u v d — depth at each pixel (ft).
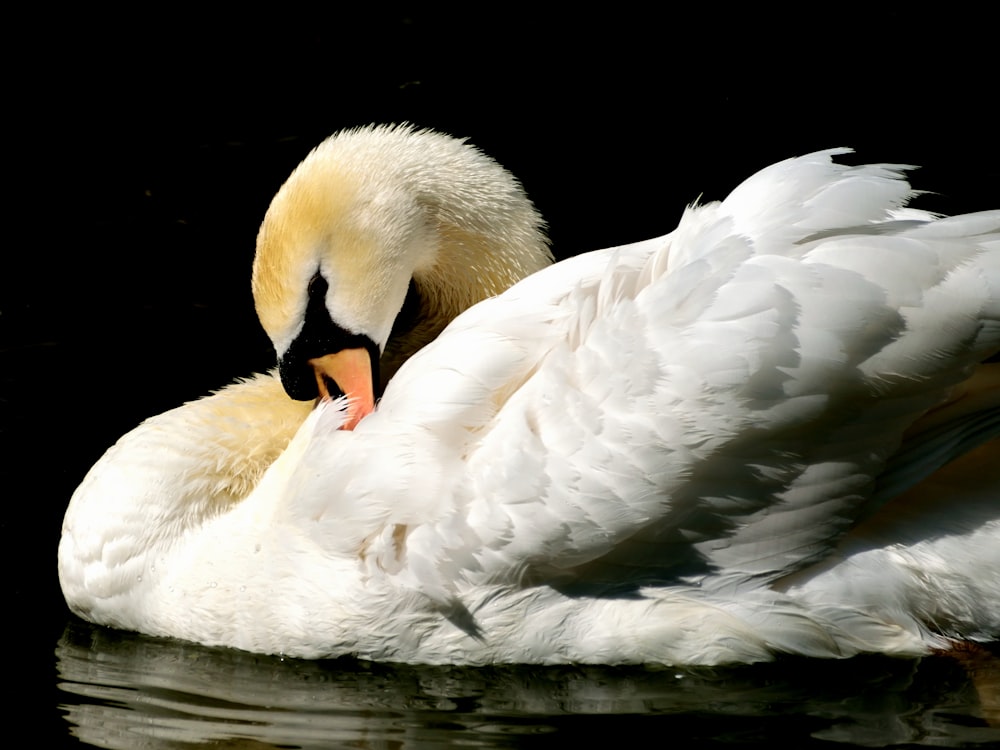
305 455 36.81
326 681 35.42
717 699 33.73
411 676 35.53
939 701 33.27
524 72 72.18
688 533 34.24
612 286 35.01
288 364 39.68
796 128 63.52
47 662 36.78
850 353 32.94
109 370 50.93
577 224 58.18
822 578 34.50
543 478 33.73
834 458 33.83
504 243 40.88
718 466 33.60
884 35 70.85
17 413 48.03
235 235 60.90
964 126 61.93
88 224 62.44
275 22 81.10
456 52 75.51
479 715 33.32
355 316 39.52
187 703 34.32
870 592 34.37
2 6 82.23
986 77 65.72
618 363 33.65
